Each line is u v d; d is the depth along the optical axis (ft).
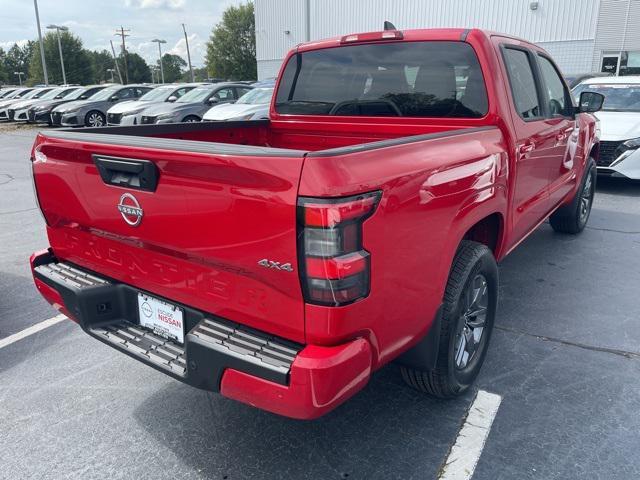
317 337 6.23
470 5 86.17
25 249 19.39
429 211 7.37
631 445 8.55
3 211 25.52
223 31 253.24
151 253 7.72
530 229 13.53
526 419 9.23
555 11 79.25
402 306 7.17
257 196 6.12
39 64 298.56
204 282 7.16
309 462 8.35
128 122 50.26
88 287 8.50
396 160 6.80
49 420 9.52
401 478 7.97
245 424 9.34
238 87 53.01
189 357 7.04
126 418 9.55
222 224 6.52
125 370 11.15
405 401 9.83
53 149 8.40
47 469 8.32
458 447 8.57
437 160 7.60
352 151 6.19
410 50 11.19
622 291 14.65
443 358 8.73
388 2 94.12
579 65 79.51
